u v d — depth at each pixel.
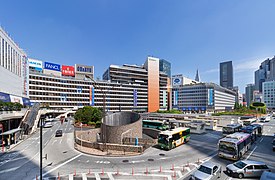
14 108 46.75
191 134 45.56
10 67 67.06
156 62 154.38
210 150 29.88
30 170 21.05
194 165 22.50
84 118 63.03
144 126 55.28
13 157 26.36
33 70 103.38
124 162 23.78
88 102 120.19
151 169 21.16
